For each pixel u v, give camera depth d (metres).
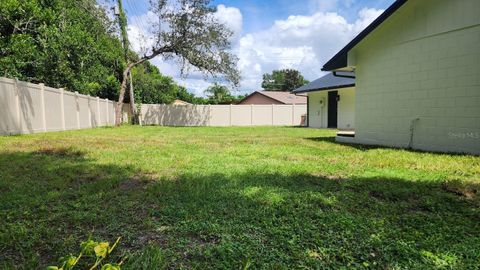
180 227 2.26
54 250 1.90
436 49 6.42
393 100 7.39
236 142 8.36
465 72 5.95
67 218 2.42
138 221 2.38
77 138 8.57
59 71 12.58
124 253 1.85
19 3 11.36
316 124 18.02
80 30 13.77
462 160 5.13
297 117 23.03
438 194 3.17
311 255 1.87
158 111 21.38
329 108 17.00
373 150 6.63
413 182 3.67
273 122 22.67
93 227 2.26
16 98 9.02
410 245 2.01
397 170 4.42
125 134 10.76
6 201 2.78
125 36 18.00
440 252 1.92
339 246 1.98
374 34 7.79
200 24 16.95
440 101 6.39
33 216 2.45
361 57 8.24
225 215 2.50
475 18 5.75
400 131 7.25
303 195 3.06
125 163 4.77
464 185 3.44
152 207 2.70
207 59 17.66
